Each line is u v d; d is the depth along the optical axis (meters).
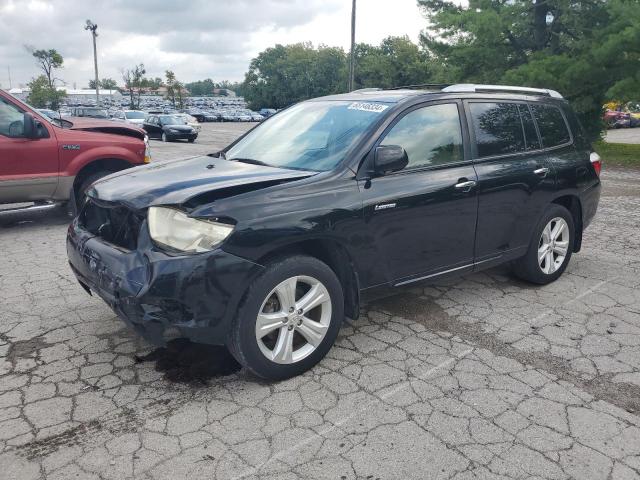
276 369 3.31
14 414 3.02
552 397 3.26
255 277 3.16
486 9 21.56
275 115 4.90
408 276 3.97
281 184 3.36
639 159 18.88
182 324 3.02
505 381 3.43
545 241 5.06
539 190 4.77
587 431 2.93
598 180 5.53
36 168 6.96
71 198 7.34
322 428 2.93
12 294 4.81
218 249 3.03
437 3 24.50
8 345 3.84
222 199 3.15
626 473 2.61
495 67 23.17
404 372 3.53
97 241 3.49
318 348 3.50
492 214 4.41
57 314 4.38
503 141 4.61
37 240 6.68
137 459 2.67
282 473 2.58
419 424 2.97
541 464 2.66
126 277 3.09
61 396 3.20
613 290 5.09
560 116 5.30
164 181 3.54
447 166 4.12
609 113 41.00
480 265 4.48
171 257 3.01
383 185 3.70
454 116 4.29
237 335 3.16
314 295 3.41
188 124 28.59
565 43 21.47
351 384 3.37
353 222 3.51
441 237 4.07
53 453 2.71
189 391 3.28
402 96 4.16
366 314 4.46
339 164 3.63
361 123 3.90
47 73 66.56
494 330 4.18
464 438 2.85
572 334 4.13
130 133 8.15
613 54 17.66
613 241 7.00
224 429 2.91
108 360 3.64
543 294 4.96
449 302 4.74
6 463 2.63
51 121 7.32
